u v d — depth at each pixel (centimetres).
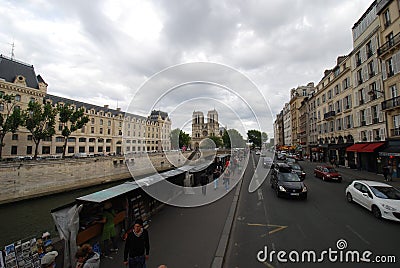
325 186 1595
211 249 567
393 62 2069
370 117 2489
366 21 2583
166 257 527
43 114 3092
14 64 4362
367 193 962
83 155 4669
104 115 5906
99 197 559
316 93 4319
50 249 447
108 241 548
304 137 5300
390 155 1944
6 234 1377
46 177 2338
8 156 3900
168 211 900
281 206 1058
